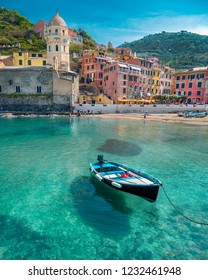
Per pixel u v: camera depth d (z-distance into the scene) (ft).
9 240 31.37
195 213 39.24
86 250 29.63
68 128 132.57
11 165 63.72
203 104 226.58
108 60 265.75
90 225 35.19
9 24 385.91
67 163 65.98
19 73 208.23
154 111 221.46
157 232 33.73
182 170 60.59
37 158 70.79
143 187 39.06
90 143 92.89
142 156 74.28
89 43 413.18
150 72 262.26
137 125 147.23
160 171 59.72
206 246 30.83
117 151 80.48
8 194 45.52
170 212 39.47
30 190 47.52
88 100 238.68
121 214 38.55
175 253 29.37
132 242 31.40
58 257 28.32
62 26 225.15
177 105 223.10
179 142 96.53
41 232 33.27
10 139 99.60
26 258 28.12
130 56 304.71
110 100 229.45
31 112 206.08
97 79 261.03
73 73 217.97
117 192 46.57
